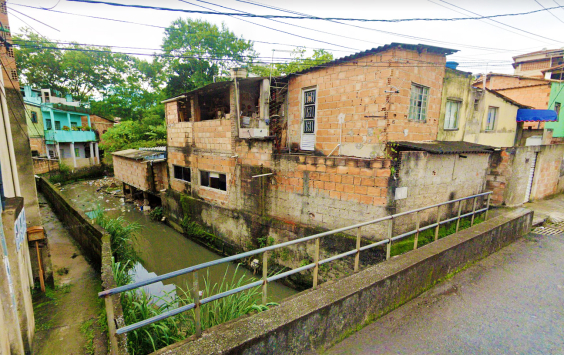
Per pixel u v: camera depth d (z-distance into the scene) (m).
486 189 9.36
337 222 6.97
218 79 21.58
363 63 7.30
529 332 3.24
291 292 7.41
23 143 4.86
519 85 15.07
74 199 16.92
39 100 23.48
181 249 10.62
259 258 8.55
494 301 3.84
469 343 3.03
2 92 4.01
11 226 3.12
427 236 6.73
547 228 7.09
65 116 24.98
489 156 8.60
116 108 30.73
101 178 23.95
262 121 9.78
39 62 25.47
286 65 17.09
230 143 9.60
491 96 11.04
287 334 2.65
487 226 5.37
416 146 6.40
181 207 12.22
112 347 2.24
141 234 11.89
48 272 5.00
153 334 3.51
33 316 3.82
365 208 6.44
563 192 11.69
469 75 9.32
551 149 10.27
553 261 5.15
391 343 3.02
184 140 12.02
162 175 14.49
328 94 8.26
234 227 9.59
